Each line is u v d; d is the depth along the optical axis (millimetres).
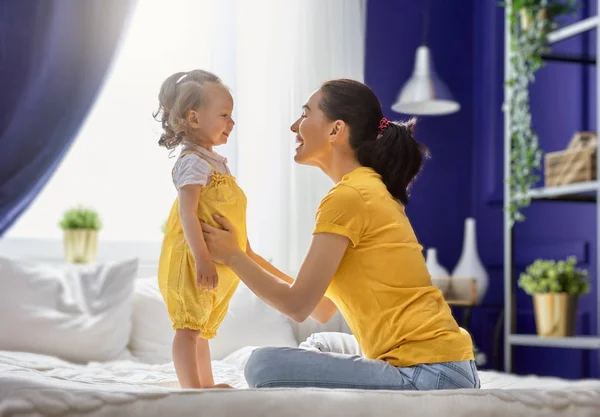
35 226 3715
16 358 2611
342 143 1865
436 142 4586
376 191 1740
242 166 3605
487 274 4344
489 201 4520
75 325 2932
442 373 1620
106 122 3838
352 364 1610
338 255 1670
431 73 4137
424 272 1750
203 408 1342
